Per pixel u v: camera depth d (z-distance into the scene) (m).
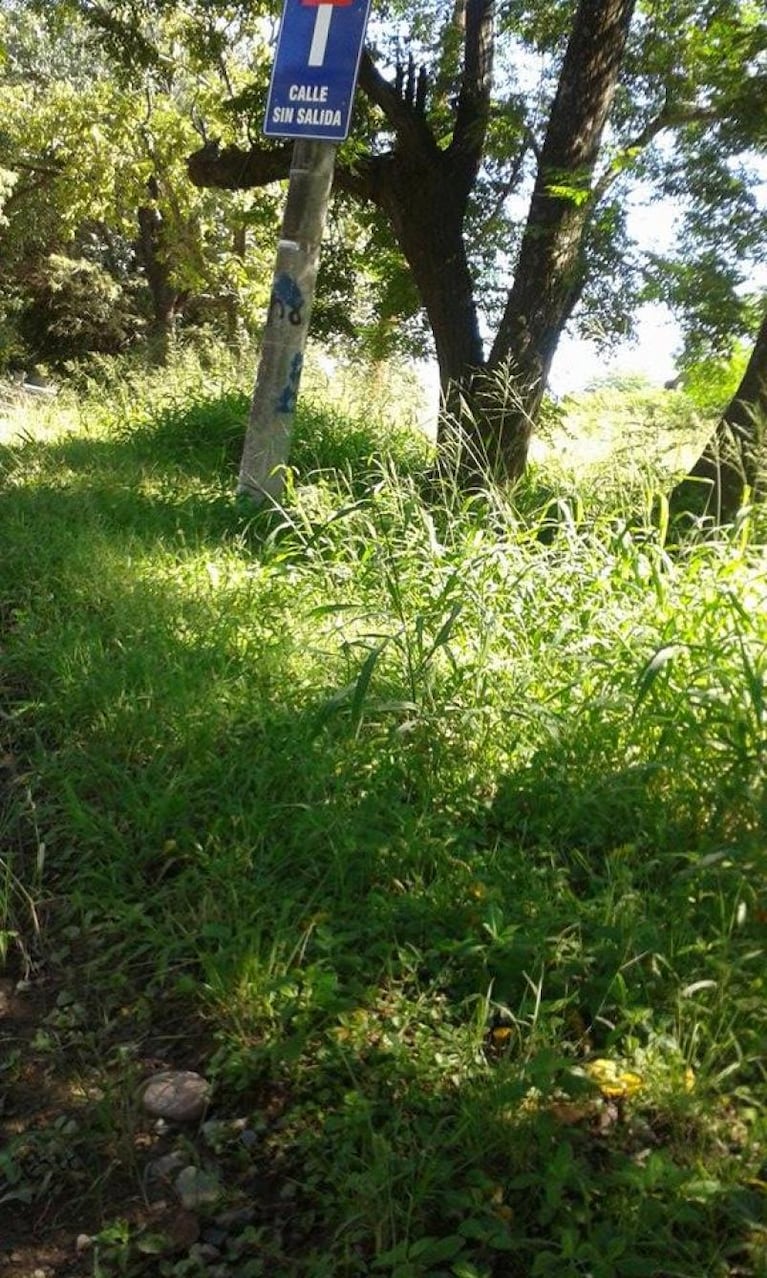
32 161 32.41
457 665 4.83
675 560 5.97
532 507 8.30
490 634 4.87
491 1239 2.46
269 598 6.02
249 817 3.93
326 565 6.33
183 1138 2.91
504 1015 3.17
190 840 3.92
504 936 3.24
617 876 3.58
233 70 21.02
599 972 3.26
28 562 6.62
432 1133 2.73
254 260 29.59
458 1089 2.88
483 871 3.67
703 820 3.90
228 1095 3.04
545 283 9.78
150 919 3.61
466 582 5.24
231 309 32.09
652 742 4.29
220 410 11.06
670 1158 2.64
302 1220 2.67
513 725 4.48
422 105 10.78
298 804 3.83
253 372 13.51
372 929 3.41
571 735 4.31
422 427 10.79
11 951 3.64
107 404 13.62
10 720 4.90
